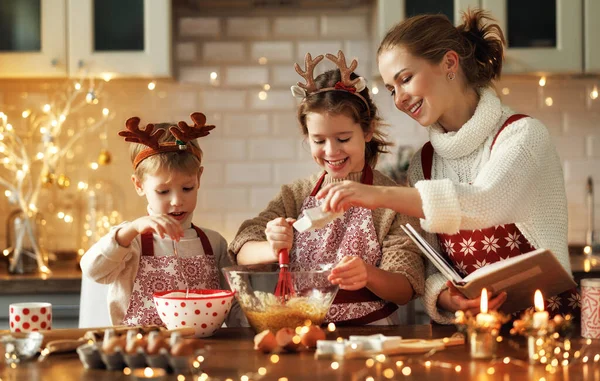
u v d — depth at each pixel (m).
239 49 3.31
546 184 1.67
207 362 1.32
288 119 3.33
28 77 2.95
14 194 3.03
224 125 3.33
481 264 1.75
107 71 2.94
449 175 1.82
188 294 1.65
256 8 3.30
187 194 1.90
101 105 3.28
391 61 1.75
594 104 3.33
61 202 3.27
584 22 2.98
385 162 3.28
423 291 1.74
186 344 1.24
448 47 1.74
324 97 1.75
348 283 1.55
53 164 3.18
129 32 2.95
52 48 2.93
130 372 1.25
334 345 1.34
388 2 2.94
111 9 2.94
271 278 1.50
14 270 2.89
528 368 1.26
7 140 3.24
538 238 1.66
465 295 1.53
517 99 3.33
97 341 1.39
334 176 1.79
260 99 3.32
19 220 2.92
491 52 1.85
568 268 1.69
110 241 1.73
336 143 1.76
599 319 1.52
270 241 1.60
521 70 2.98
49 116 3.24
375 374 1.23
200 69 3.31
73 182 3.28
